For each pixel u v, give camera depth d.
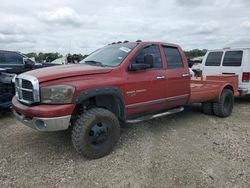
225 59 9.12
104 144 4.13
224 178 3.48
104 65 4.60
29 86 3.86
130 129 5.57
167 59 5.34
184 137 5.12
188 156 4.18
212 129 5.70
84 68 4.23
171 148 4.52
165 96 5.20
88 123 3.88
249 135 5.27
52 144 4.68
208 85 6.69
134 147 4.54
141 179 3.46
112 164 3.89
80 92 3.79
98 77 4.11
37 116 3.65
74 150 4.41
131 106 4.55
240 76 8.64
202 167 3.79
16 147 4.55
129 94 4.47
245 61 8.56
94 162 3.96
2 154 4.25
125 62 4.52
